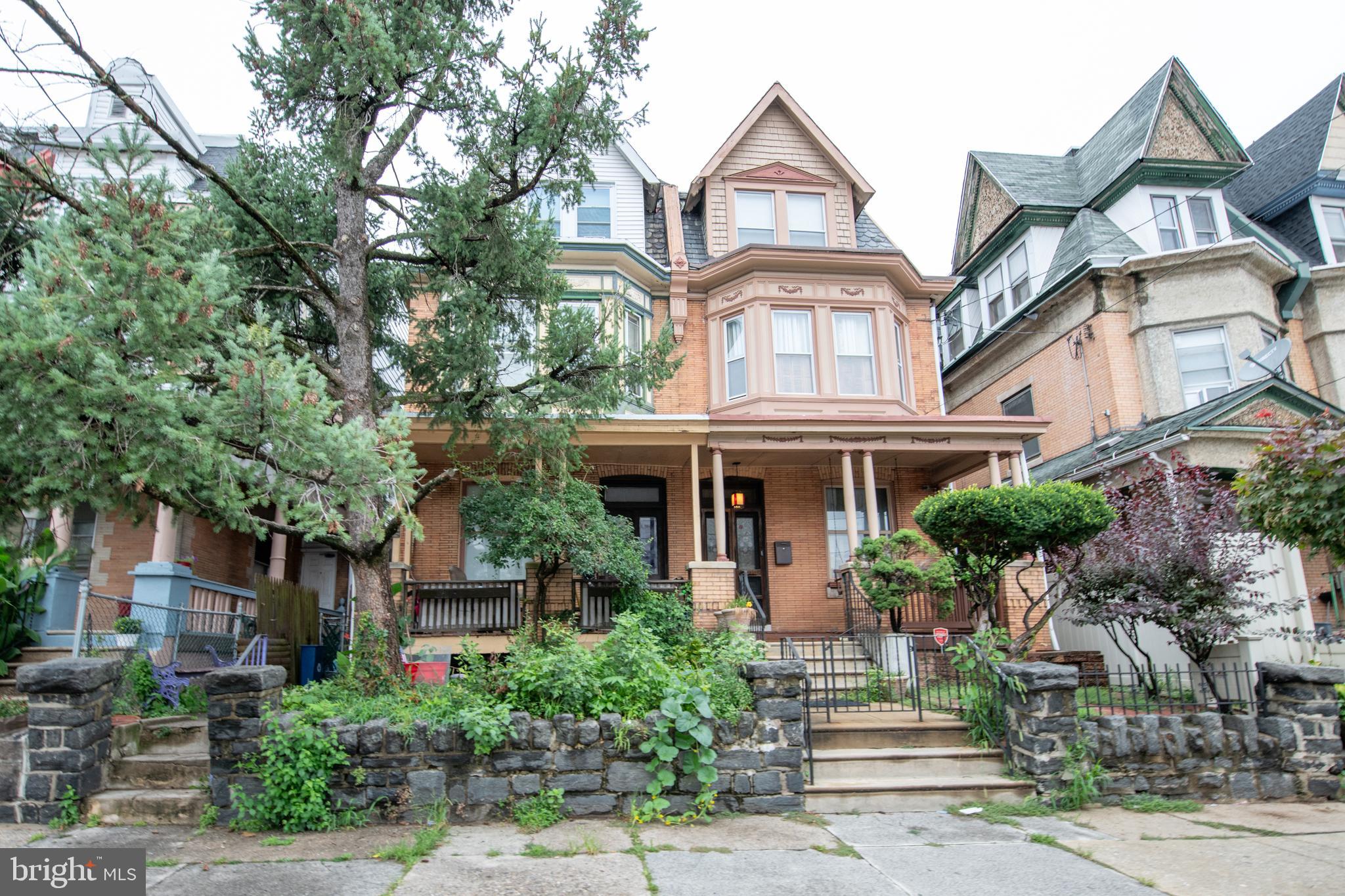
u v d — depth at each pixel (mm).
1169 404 15602
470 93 8945
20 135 7379
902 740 8031
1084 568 10273
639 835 6051
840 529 15734
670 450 14289
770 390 15570
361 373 9109
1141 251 17297
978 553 10445
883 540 11500
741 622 11508
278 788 6102
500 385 10062
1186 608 9719
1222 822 6641
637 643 7379
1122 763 7344
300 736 6246
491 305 9719
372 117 8914
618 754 6629
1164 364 15820
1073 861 5613
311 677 12719
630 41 8766
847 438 13852
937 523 10305
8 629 9586
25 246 6484
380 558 8562
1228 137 18141
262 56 8523
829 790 7004
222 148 17703
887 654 10844
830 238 17625
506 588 12445
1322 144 18578
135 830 6059
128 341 5594
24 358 5055
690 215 18500
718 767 6770
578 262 15617
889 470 16062
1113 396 16031
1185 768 7414
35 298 5293
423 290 10992
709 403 16172
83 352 5223
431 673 9828
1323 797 7492
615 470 15281
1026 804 6984
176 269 5996
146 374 5699
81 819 6230
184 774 6707
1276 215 19281
